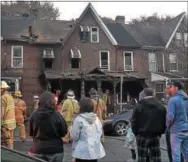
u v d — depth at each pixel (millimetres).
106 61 34062
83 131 5863
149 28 39500
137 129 7254
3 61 31312
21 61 31844
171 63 37281
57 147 5703
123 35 35875
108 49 34156
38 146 5652
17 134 17266
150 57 36250
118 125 17406
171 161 7656
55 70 32250
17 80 30984
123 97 33781
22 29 33000
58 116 5742
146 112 7121
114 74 32375
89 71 31109
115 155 10961
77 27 33344
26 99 31562
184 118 7289
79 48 33156
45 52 32062
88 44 33531
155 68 36281
